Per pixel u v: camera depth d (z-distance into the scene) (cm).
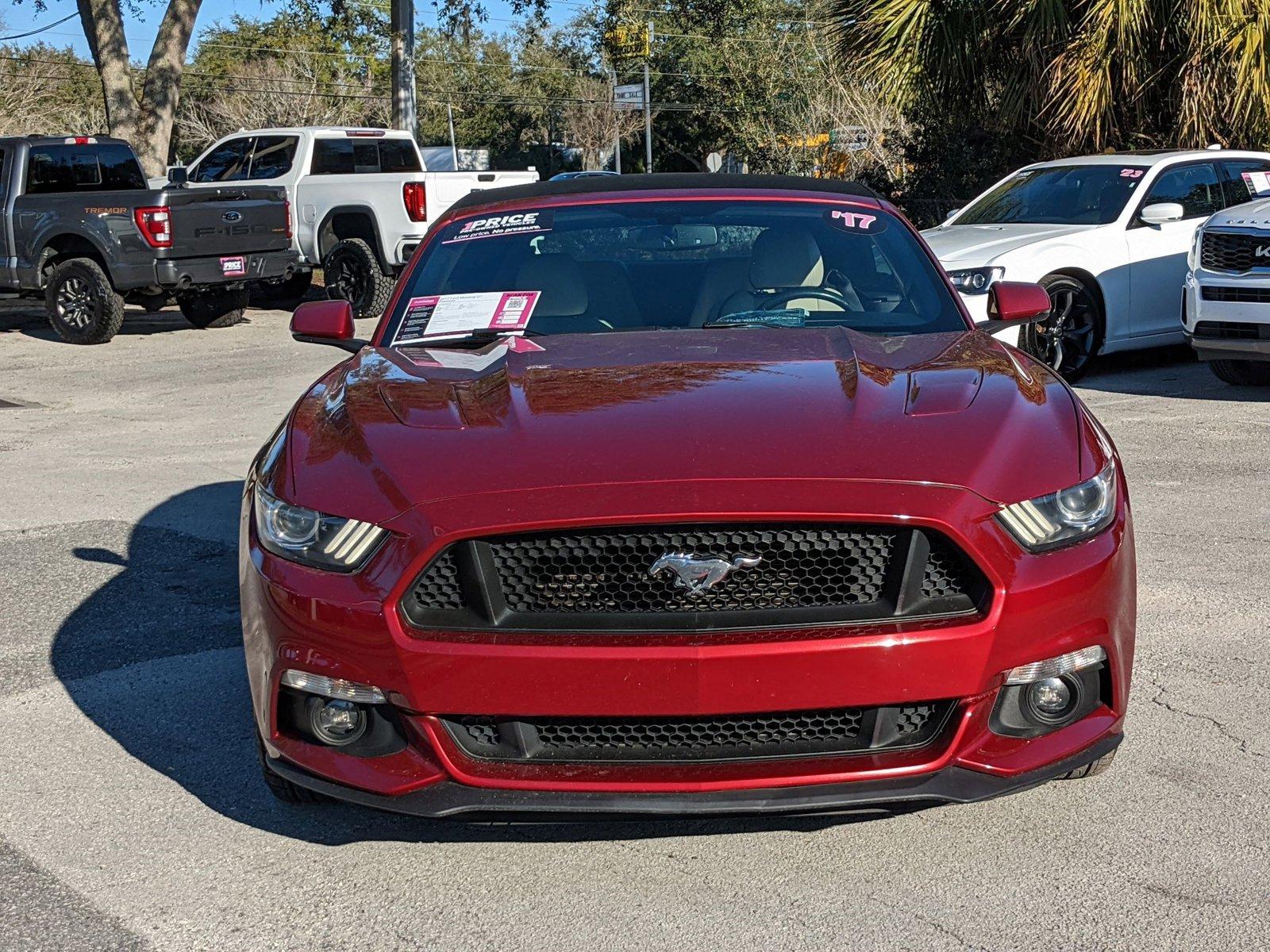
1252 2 1259
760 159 4634
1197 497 623
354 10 3347
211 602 521
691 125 5528
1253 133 1341
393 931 283
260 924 287
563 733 282
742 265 429
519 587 279
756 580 278
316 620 286
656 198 461
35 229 1412
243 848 322
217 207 1436
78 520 655
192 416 966
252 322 1633
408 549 281
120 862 316
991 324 443
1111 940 269
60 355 1352
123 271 1386
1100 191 1007
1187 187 1010
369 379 365
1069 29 1353
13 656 464
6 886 305
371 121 6581
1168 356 1090
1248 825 315
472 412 325
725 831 323
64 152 1467
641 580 276
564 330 407
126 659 459
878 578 279
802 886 295
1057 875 296
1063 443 308
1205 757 354
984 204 1079
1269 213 834
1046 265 926
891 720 280
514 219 459
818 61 3872
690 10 5212
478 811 278
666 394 325
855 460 289
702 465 287
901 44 1483
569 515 275
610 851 314
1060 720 294
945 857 306
